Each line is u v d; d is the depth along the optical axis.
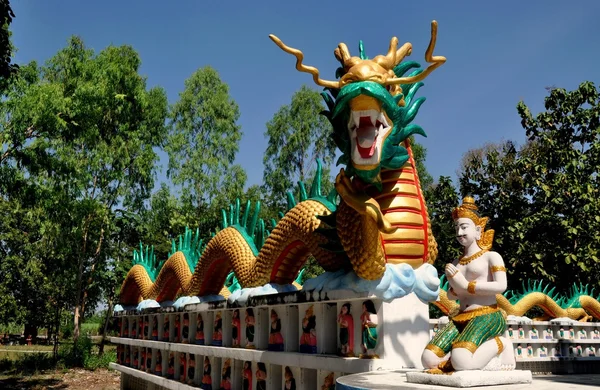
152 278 13.32
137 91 24.22
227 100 32.03
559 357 10.09
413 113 5.49
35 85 16.39
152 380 11.30
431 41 4.75
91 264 24.62
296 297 6.11
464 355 3.89
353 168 5.09
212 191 29.50
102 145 22.08
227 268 9.53
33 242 25.88
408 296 5.32
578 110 15.53
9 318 27.38
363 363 4.96
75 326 22.80
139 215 25.52
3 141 15.52
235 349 7.55
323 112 5.55
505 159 16.83
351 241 5.05
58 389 16.69
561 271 14.75
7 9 10.98
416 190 5.63
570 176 14.51
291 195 7.82
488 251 4.34
